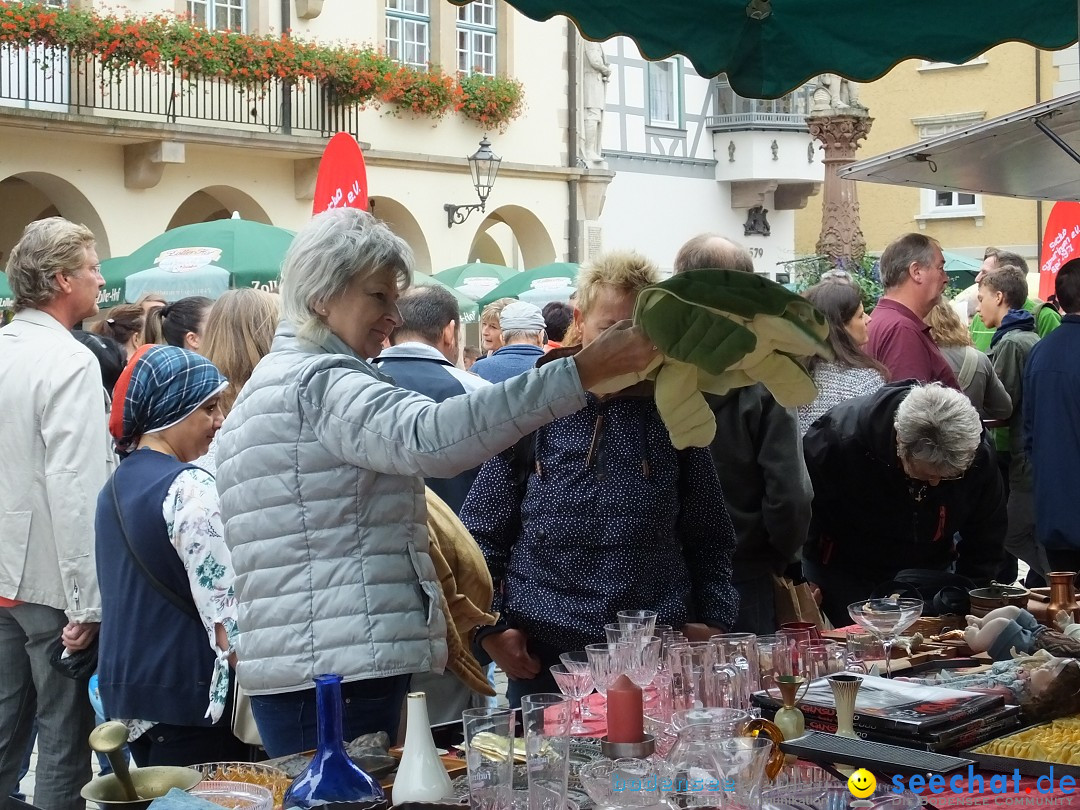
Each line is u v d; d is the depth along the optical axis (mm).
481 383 5277
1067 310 5379
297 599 2785
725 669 2734
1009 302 7527
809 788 2186
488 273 16188
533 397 2439
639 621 2928
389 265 2893
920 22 4035
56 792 4262
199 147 17438
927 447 4012
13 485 4211
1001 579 5746
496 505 3740
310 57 18250
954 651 3504
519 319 7008
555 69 22156
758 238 27641
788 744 2502
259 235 10922
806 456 4422
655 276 3498
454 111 20500
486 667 4660
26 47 15820
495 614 3691
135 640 3461
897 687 2801
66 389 4180
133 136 16453
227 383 3773
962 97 29141
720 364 2338
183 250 10797
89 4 16562
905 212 30531
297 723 2803
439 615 2920
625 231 25391
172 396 3625
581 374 2445
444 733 2871
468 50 21047
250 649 2822
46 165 16250
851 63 4141
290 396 2789
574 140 22359
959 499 4375
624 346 2416
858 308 4895
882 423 4223
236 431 2879
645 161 25703
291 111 18359
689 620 3660
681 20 3938
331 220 2900
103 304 11500
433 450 2520
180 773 2434
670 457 3609
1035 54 28141
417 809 2299
